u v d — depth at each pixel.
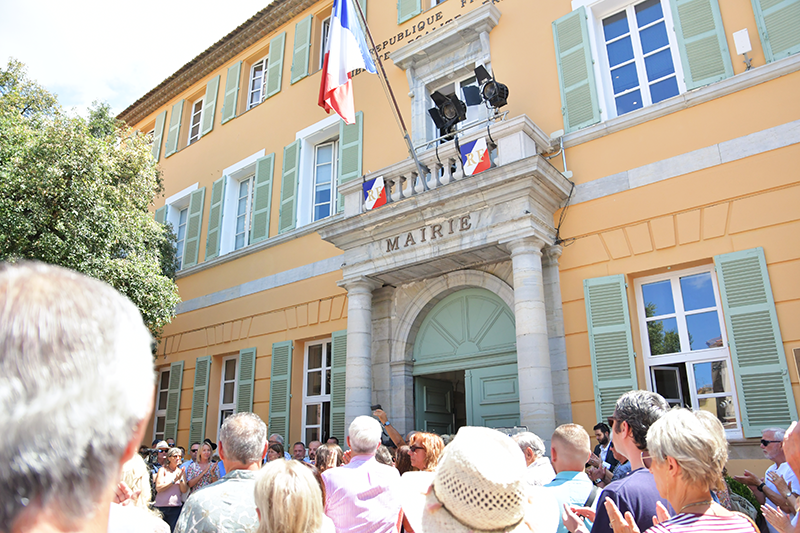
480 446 1.83
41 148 9.53
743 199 7.40
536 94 9.80
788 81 7.44
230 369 13.33
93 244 9.55
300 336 11.79
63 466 0.74
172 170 16.94
